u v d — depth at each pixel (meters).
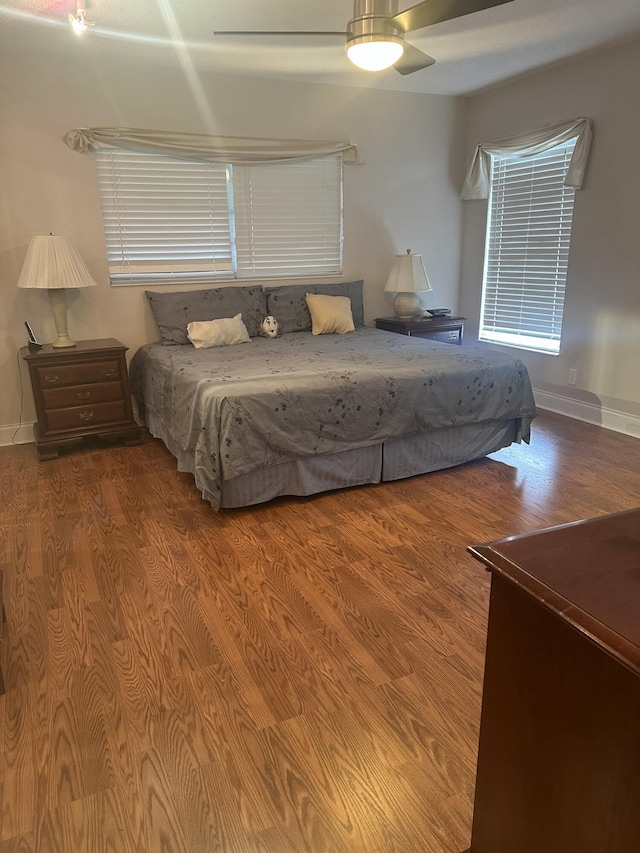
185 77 3.96
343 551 2.50
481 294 5.21
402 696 1.69
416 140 4.88
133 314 4.19
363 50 2.29
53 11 2.95
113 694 1.71
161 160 4.05
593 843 0.85
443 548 2.51
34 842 1.28
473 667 1.80
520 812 1.00
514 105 4.54
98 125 3.80
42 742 1.54
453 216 5.23
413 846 1.26
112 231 4.04
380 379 3.04
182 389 3.12
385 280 5.10
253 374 3.05
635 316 3.88
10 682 1.76
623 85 3.71
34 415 4.03
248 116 4.21
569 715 0.85
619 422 4.09
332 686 1.73
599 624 0.74
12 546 2.58
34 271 3.48
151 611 2.10
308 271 4.79
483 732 1.05
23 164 3.66
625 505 2.91
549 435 4.02
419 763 1.47
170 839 1.28
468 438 3.41
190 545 2.57
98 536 2.66
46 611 2.11
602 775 0.80
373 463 3.16
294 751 1.51
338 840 1.28
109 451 3.81
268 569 2.37
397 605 2.12
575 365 4.37
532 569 0.86
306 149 4.45
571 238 4.25
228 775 1.44
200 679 1.77
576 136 4.05
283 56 3.70
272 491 2.93
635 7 3.07
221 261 4.45
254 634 1.97
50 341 3.98
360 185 4.76
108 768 1.46
